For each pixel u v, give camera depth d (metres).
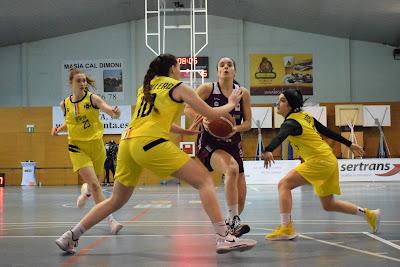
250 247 4.47
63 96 25.77
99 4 22.53
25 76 25.61
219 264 4.30
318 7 21.97
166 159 4.40
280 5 22.66
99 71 25.75
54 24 23.84
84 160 6.49
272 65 25.73
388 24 23.00
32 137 23.45
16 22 22.59
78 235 4.88
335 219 7.68
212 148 5.55
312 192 14.84
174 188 18.45
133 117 4.68
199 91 5.57
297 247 5.14
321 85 25.77
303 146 5.79
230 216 5.34
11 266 4.31
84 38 25.83
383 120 23.02
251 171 19.95
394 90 25.81
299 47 25.78
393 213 8.45
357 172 20.05
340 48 25.75
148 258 4.64
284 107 5.93
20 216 8.91
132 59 25.61
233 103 4.64
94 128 6.54
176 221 7.71
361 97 25.88
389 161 20.09
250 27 25.88
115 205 4.89
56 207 10.88
